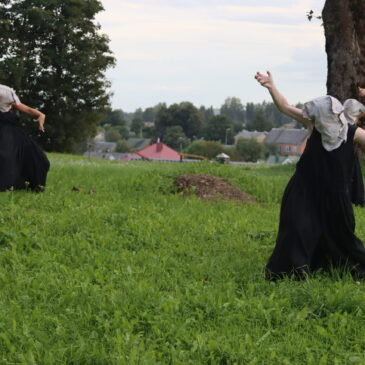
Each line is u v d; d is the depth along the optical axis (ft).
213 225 49.01
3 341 24.58
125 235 43.62
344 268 33.81
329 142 33.27
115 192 65.77
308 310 28.68
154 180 70.69
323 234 33.58
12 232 41.22
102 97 345.92
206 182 68.80
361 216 57.00
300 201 33.53
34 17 326.85
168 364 23.44
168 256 38.75
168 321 26.86
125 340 24.76
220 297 29.76
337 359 23.90
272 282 32.81
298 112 34.42
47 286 31.24
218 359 23.63
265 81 35.04
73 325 26.53
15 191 57.31
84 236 42.57
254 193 70.85
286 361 23.50
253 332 26.55
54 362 22.99
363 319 27.78
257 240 45.34
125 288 31.17
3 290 30.63
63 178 76.13
